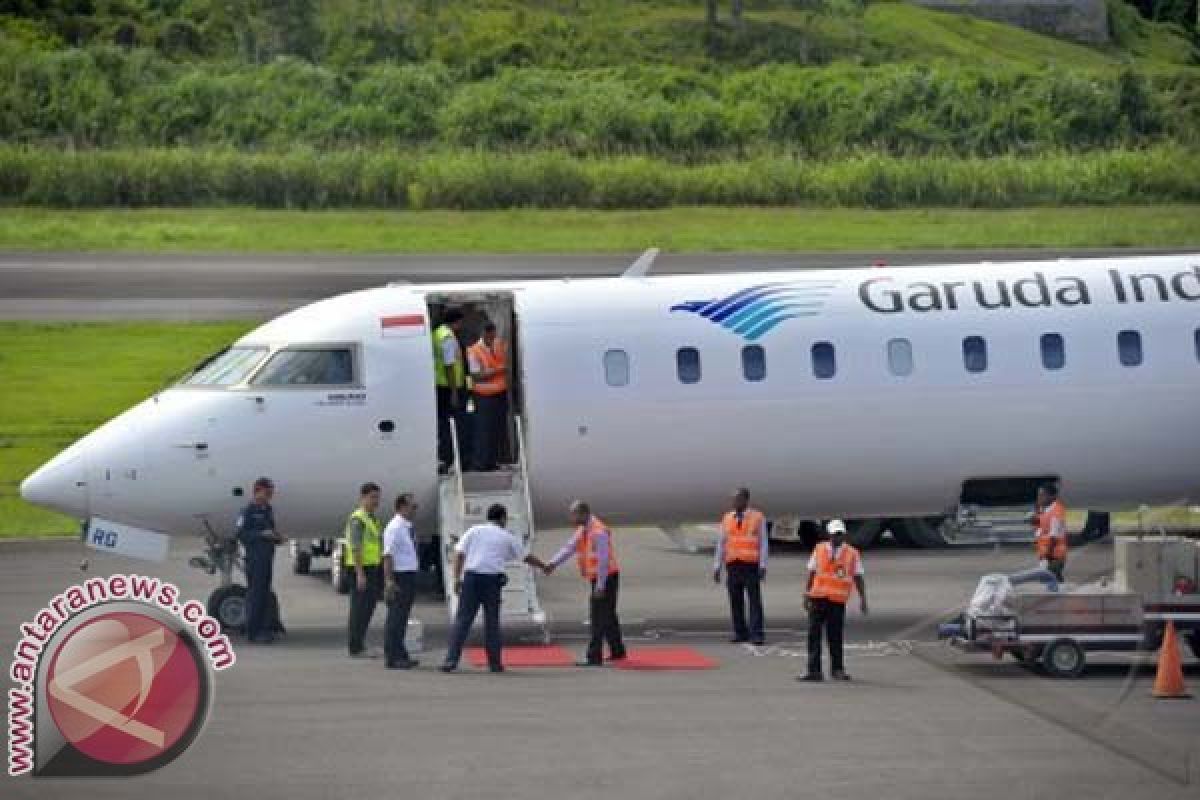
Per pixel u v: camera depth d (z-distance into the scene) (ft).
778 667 266.98
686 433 313.32
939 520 407.23
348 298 318.86
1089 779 191.31
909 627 304.71
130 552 305.32
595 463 312.71
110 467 299.17
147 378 579.48
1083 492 330.54
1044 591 254.68
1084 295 328.49
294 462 303.07
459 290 319.68
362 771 197.36
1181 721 222.07
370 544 277.23
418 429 306.14
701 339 315.78
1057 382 321.93
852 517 331.98
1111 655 274.36
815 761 200.85
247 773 197.26
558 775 194.59
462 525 299.58
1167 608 251.80
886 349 318.65
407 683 253.85
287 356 306.14
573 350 312.50
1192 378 325.62
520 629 311.06
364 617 277.85
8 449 514.27
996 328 323.16
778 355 316.19
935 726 220.23
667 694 243.81
